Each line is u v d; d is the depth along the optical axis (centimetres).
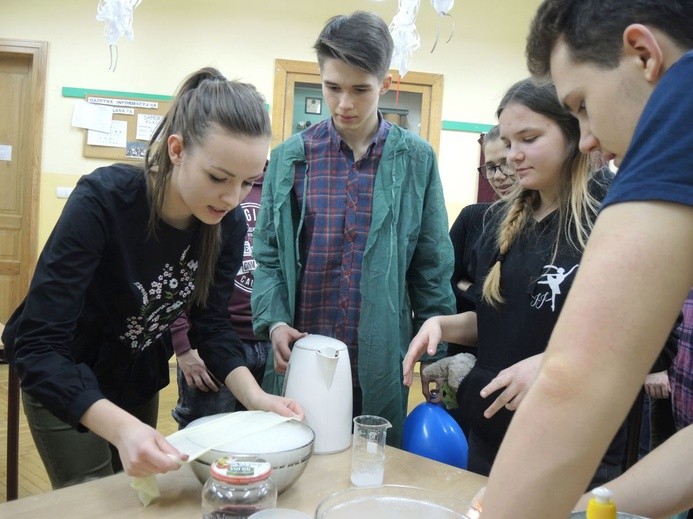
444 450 117
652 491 70
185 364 166
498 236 132
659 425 164
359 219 147
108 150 407
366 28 133
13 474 188
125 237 106
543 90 113
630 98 51
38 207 406
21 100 410
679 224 40
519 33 419
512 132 118
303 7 412
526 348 117
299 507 88
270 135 101
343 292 147
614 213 43
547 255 117
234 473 75
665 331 42
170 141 100
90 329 116
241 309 188
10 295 415
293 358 118
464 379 132
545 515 42
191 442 90
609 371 41
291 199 150
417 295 157
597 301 41
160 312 120
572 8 53
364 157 147
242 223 129
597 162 117
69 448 116
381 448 99
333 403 113
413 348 126
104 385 121
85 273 99
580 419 41
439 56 420
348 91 137
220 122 94
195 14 408
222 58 411
